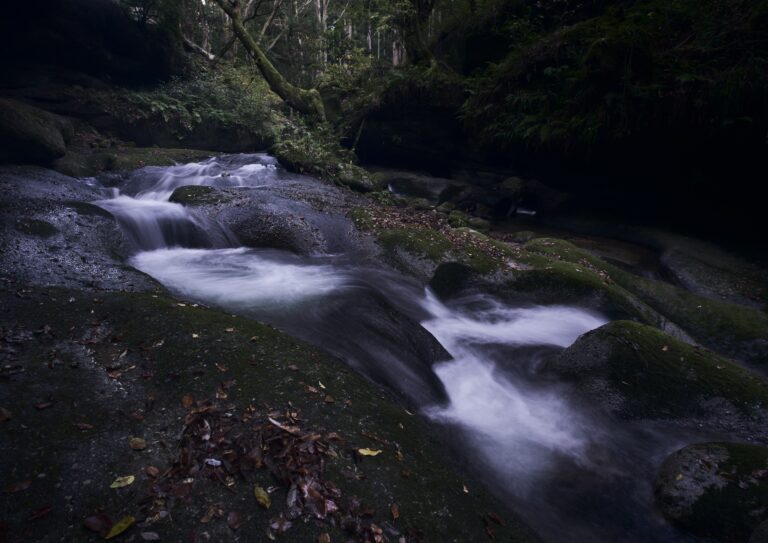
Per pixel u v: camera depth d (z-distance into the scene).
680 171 9.58
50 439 2.62
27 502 2.21
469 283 6.84
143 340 3.77
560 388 4.76
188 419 2.86
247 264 6.60
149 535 2.11
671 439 4.01
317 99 16.27
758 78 7.43
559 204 12.16
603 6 11.78
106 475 2.41
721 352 5.98
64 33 11.84
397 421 3.36
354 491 2.52
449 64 15.53
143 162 11.09
